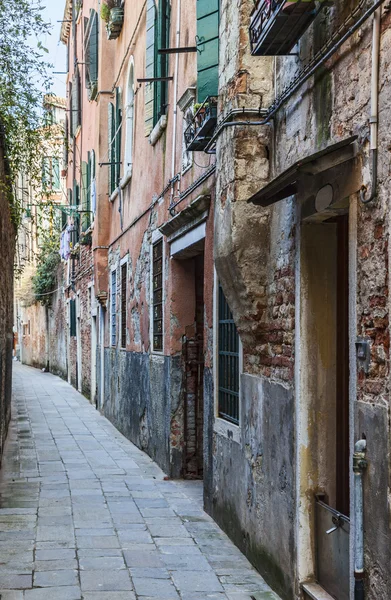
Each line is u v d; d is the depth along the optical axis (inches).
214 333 296.4
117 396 608.1
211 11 278.5
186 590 215.3
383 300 142.7
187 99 339.3
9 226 463.2
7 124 366.3
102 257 688.4
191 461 386.9
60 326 1214.3
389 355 138.9
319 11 168.6
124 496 342.6
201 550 255.9
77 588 214.8
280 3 167.6
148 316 465.4
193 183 327.3
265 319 229.0
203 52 281.7
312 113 186.9
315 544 194.1
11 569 231.1
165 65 406.0
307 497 194.2
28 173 410.6
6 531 276.1
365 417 148.7
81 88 837.2
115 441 533.0
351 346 157.5
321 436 195.2
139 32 498.9
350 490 156.8
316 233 196.1
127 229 557.9
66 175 951.6
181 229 357.4
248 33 220.1
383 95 142.8
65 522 291.3
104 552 251.4
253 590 216.2
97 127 686.5
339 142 153.1
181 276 391.9
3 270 426.6
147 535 274.1
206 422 311.9
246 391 249.9
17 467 419.2
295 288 200.1
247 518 246.5
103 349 717.9
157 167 434.3
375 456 143.9
